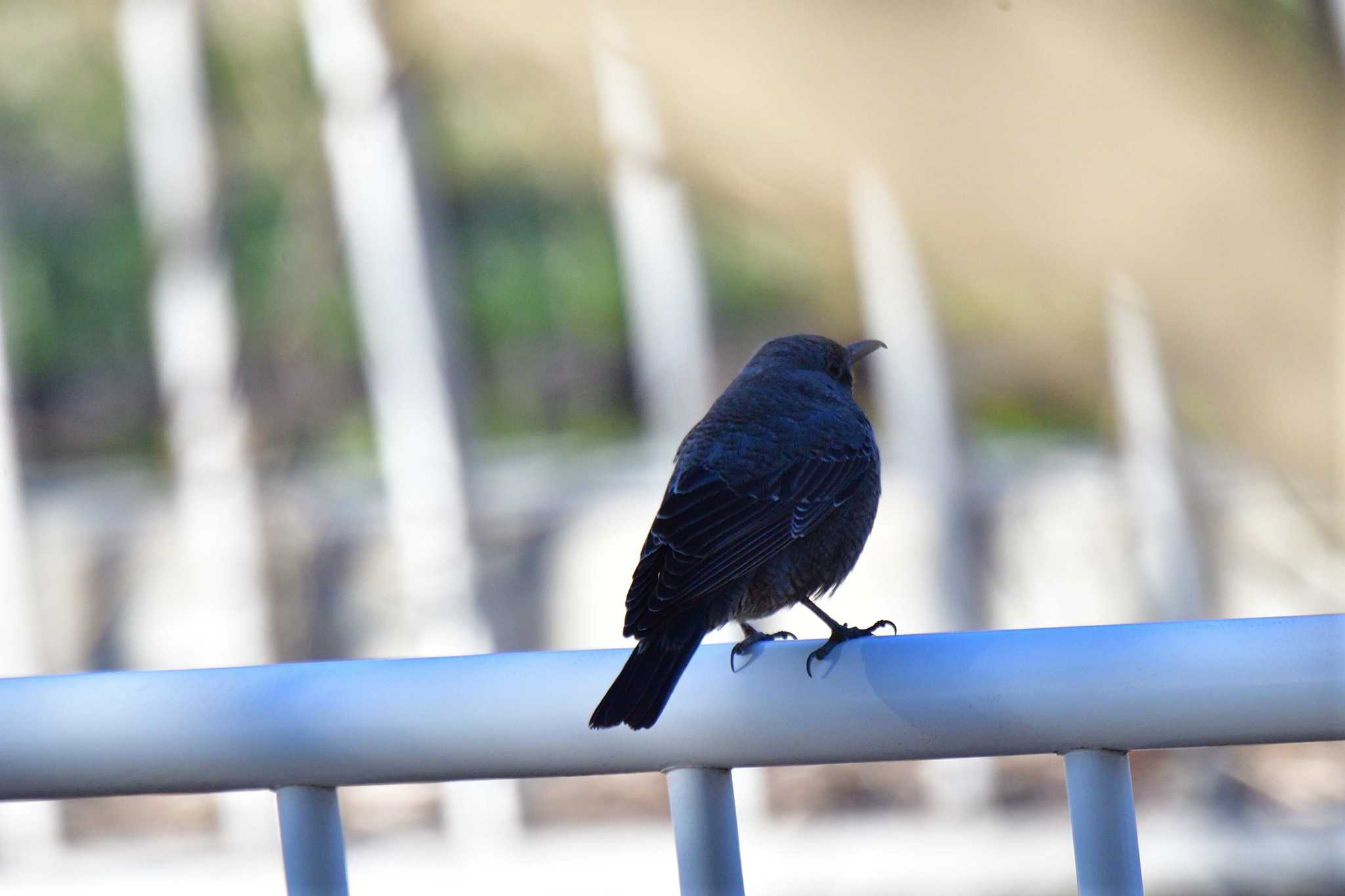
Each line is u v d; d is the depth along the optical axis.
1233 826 13.92
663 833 15.34
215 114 15.02
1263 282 8.17
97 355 27.34
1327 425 9.06
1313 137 7.80
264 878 15.31
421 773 3.04
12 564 17.73
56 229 26.56
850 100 7.96
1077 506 18.27
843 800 16.02
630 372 26.89
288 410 15.54
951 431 16.19
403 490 14.55
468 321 24.83
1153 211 8.01
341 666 3.07
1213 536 15.63
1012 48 7.75
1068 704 2.83
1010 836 14.61
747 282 22.25
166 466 23.36
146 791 3.10
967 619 16.45
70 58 19.83
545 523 20.52
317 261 15.35
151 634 21.02
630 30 8.76
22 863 16.08
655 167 10.22
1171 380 12.66
